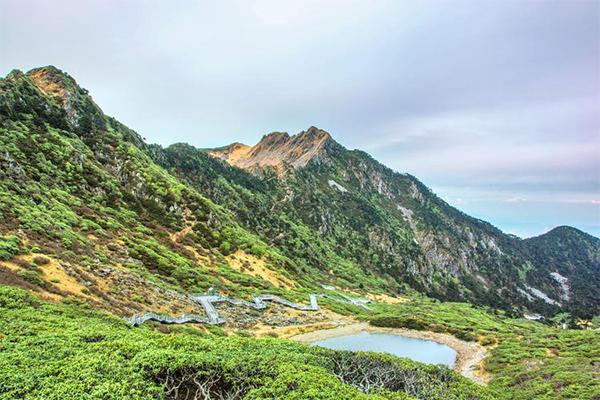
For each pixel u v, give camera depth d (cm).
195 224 11275
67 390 1727
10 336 2397
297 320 7988
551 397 3991
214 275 8900
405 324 9050
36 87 11925
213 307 6806
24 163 8212
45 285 4194
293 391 2130
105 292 4950
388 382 2933
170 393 2166
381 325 8969
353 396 2155
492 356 6531
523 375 5053
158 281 6588
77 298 4288
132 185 11044
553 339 7375
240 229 13475
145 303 5331
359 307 11456
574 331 8319
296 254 16825
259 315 7488
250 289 8894
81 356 2122
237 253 11244
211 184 18125
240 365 2436
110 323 3534
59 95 12744
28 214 6031
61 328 2792
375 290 16875
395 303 14488
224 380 2319
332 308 9881
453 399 2752
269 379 2300
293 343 3450
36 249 5019
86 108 13412
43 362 2006
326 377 2372
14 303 3238
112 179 10631
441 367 3341
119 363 2108
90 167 10156
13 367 1892
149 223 9881
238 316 6944
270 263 11881
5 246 4625
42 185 7881
